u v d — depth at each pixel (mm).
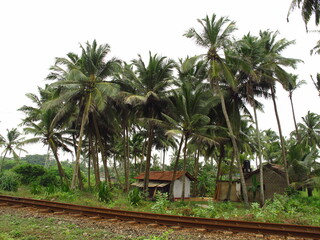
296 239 7523
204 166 48812
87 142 38812
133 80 25438
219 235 7984
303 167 24422
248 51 22938
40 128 29766
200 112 22984
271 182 26359
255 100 27062
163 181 32062
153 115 25578
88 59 23469
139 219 9586
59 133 29672
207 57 21609
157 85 24500
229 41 20312
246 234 8078
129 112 27141
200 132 23234
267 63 23188
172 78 25094
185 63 21234
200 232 8359
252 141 31516
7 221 8734
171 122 21984
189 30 21344
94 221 9320
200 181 39125
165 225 9102
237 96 26484
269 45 25000
